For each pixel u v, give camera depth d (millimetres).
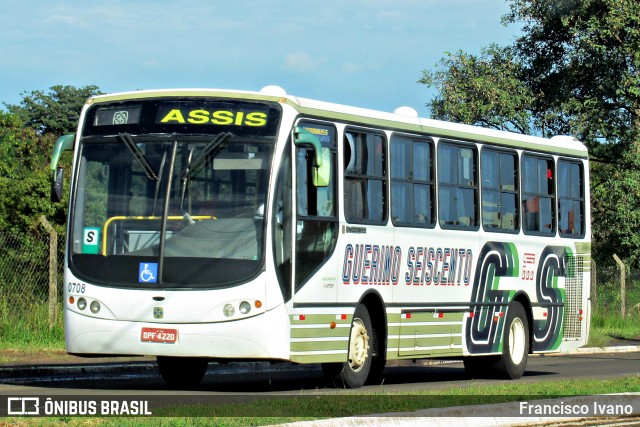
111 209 15867
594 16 42406
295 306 15891
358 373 17547
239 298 15289
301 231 16141
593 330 38000
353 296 17281
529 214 22344
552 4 43719
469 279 20359
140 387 17562
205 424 11539
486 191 20984
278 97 16125
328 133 17000
